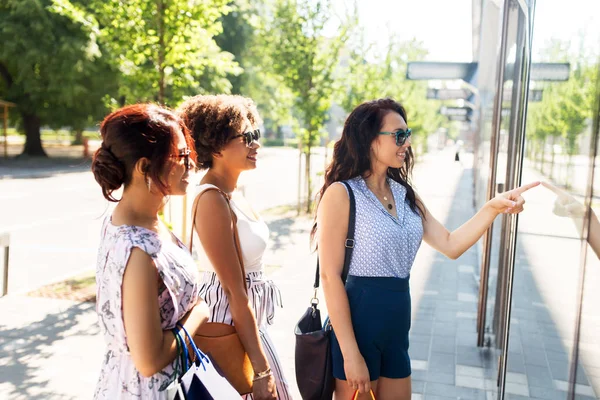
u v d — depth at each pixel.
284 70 12.92
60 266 7.84
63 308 5.98
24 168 22.95
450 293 7.12
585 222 2.10
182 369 1.68
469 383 4.36
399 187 2.51
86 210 13.05
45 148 35.03
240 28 32.28
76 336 5.16
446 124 62.75
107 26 7.46
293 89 13.08
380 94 18.70
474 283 7.64
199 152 2.29
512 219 3.15
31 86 23.89
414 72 11.15
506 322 3.22
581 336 2.13
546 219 2.84
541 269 2.92
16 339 5.07
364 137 2.37
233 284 2.09
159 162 1.61
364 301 2.30
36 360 4.59
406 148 2.39
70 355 4.71
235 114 2.28
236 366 2.04
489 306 5.26
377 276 2.31
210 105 2.29
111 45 7.44
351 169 2.41
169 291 1.61
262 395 2.06
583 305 2.12
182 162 1.67
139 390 1.65
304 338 2.37
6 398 3.90
